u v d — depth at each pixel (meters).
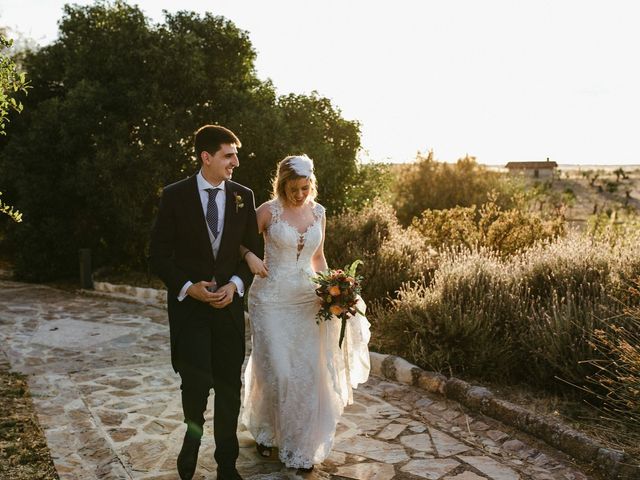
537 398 4.64
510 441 3.96
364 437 4.08
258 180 11.62
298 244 3.61
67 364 5.86
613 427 4.02
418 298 5.80
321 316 3.57
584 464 3.62
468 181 15.71
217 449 3.35
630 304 5.01
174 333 3.28
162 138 10.71
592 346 4.38
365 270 7.39
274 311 3.59
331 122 12.91
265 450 3.72
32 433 4.06
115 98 11.08
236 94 11.54
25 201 11.41
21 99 12.30
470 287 5.66
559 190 57.41
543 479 3.46
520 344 5.12
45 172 11.60
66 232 11.73
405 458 3.75
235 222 3.40
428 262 7.54
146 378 5.37
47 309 8.75
